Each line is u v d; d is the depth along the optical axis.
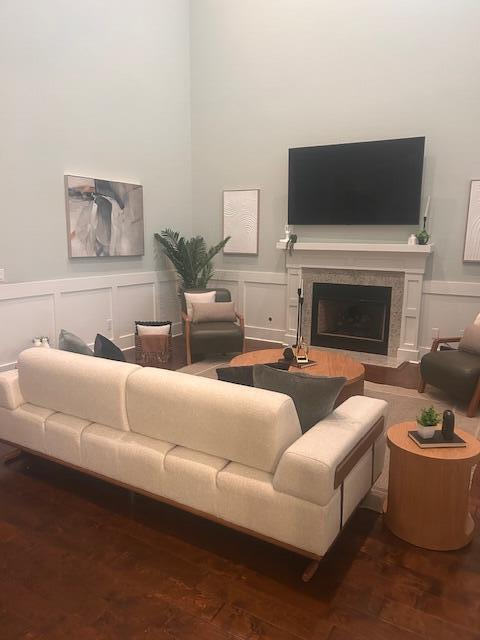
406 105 5.19
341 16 5.38
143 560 2.16
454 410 3.91
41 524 2.42
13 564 2.13
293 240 5.81
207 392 2.14
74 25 4.83
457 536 2.22
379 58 5.25
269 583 2.02
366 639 1.75
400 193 5.26
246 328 6.57
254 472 2.08
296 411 2.15
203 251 6.32
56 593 1.96
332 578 2.05
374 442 2.44
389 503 2.37
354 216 5.56
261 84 5.98
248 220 6.32
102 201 5.32
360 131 5.48
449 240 5.16
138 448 2.35
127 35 5.45
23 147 4.48
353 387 3.65
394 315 5.48
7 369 4.53
